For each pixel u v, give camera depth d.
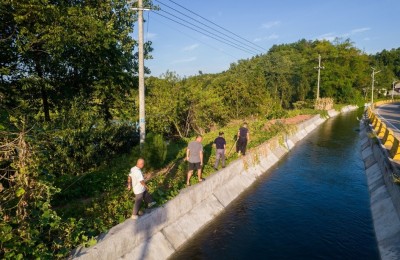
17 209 6.59
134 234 8.53
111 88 18.67
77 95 17.70
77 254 6.99
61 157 12.48
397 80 126.62
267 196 14.77
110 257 7.65
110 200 9.90
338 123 44.91
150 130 22.03
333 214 12.67
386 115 46.81
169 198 10.45
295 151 25.12
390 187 12.91
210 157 16.41
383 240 10.16
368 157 21.34
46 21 12.40
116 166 14.32
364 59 86.44
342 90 71.50
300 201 14.12
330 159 22.28
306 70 72.38
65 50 14.52
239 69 68.31
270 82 59.16
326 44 82.06
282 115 37.19
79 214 9.02
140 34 14.13
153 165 14.22
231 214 12.61
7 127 6.86
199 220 11.37
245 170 16.95
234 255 9.55
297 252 9.81
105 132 15.22
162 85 24.17
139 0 13.88
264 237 10.73
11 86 14.62
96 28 13.72
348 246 10.18
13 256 6.21
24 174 6.52
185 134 25.92
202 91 27.06
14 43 13.40
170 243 9.60
